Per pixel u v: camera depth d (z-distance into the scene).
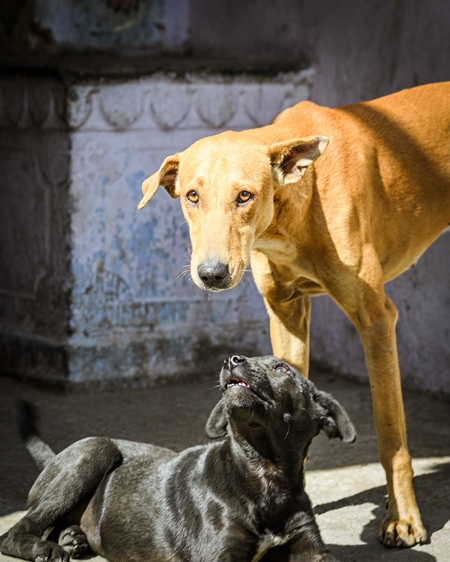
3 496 5.84
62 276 8.21
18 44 9.38
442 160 5.83
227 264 4.64
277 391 4.59
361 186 5.38
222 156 4.82
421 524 5.22
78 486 4.98
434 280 7.82
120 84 8.14
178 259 8.52
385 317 5.37
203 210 4.79
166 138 8.40
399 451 5.32
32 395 8.12
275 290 5.68
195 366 8.60
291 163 4.99
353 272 5.31
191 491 4.73
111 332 8.33
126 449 5.24
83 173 8.11
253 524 4.57
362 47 8.33
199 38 9.66
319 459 6.55
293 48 9.07
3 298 8.75
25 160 8.47
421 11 7.71
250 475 4.59
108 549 4.92
